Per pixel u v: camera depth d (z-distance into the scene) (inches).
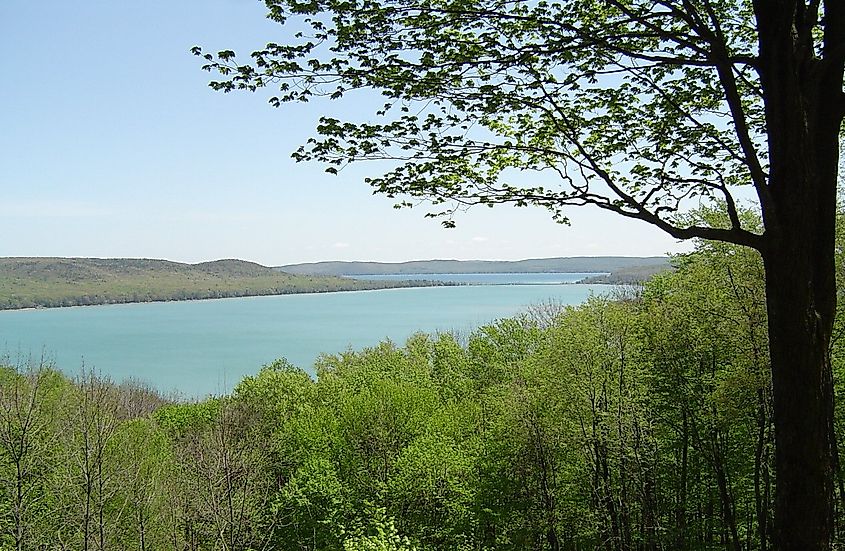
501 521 1230.3
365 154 364.8
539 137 391.5
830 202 277.6
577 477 1164.5
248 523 1251.2
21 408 1079.0
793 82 269.4
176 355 4677.7
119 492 1163.3
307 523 1331.2
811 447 263.4
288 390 1898.4
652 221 318.3
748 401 916.0
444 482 1206.9
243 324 6806.1
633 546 1098.7
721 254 945.5
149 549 1172.5
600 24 356.5
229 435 1466.5
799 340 265.9
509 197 365.4
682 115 388.5
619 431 1077.8
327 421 1460.4
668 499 1162.0
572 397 1129.4
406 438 1364.4
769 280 277.1
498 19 337.7
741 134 294.4
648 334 1085.8
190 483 1295.5
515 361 1679.4
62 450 1119.0
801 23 282.7
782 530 268.2
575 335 1151.0
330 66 334.6
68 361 4259.4
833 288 276.4
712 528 1094.4
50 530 1075.3
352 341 5123.0
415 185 376.5
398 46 339.3
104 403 1230.9
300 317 7411.4
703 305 981.2
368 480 1325.0
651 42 371.6
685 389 1056.2
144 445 1350.9
